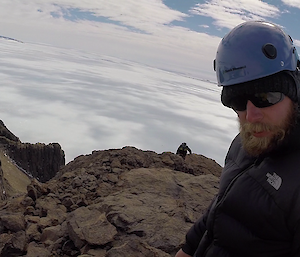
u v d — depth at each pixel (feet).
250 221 2.58
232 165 3.18
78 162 22.44
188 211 10.59
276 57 2.40
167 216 9.96
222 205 2.84
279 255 2.47
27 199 11.98
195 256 3.35
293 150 2.49
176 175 14.53
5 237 8.80
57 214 11.18
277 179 2.48
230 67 2.58
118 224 9.36
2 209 11.64
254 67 2.43
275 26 2.59
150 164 18.95
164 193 12.28
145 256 7.73
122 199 11.10
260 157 2.72
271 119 2.43
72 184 13.96
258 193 2.57
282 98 2.39
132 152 19.98
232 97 2.60
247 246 2.60
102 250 8.29
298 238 2.33
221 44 2.76
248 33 2.55
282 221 2.38
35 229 9.85
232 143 3.48
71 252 8.54
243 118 2.64
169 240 8.71
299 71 2.56
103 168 16.28
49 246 8.86
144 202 11.00
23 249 8.56
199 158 24.00
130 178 13.82
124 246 7.95
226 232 2.75
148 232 8.97
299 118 2.45
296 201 2.32
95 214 10.11
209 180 14.06
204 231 3.61
